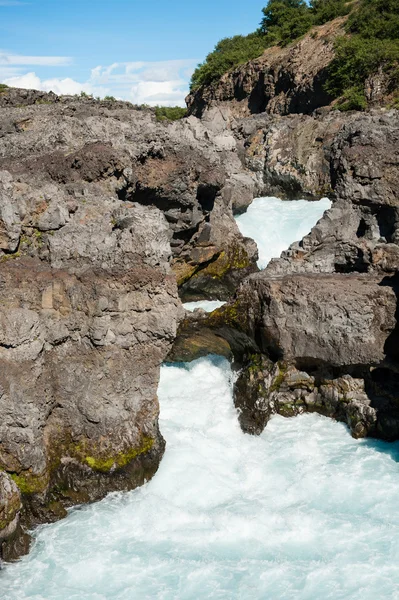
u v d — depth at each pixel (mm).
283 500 20859
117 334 20266
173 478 21547
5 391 18688
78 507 20219
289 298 23922
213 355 28672
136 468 21078
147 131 38594
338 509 20219
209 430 24438
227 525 19469
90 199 23406
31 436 19000
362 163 30250
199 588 17141
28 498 19266
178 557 18297
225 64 105438
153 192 35312
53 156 31234
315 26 99250
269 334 24312
